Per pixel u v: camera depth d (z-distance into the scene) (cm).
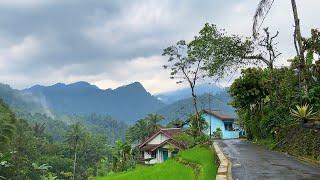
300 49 2661
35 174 9044
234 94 4262
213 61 4259
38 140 13250
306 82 2672
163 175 2005
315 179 1434
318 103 2550
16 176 8156
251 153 2569
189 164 2391
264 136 3728
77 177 11781
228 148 3112
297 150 2370
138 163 6378
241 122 5625
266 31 3600
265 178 1488
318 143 2102
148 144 6781
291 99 3073
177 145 5978
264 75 3997
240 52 4062
